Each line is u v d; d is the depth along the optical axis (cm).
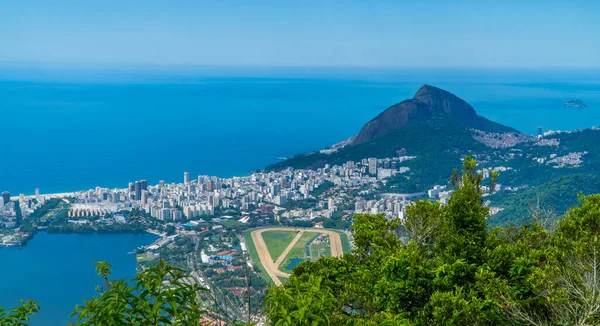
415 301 453
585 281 414
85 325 204
